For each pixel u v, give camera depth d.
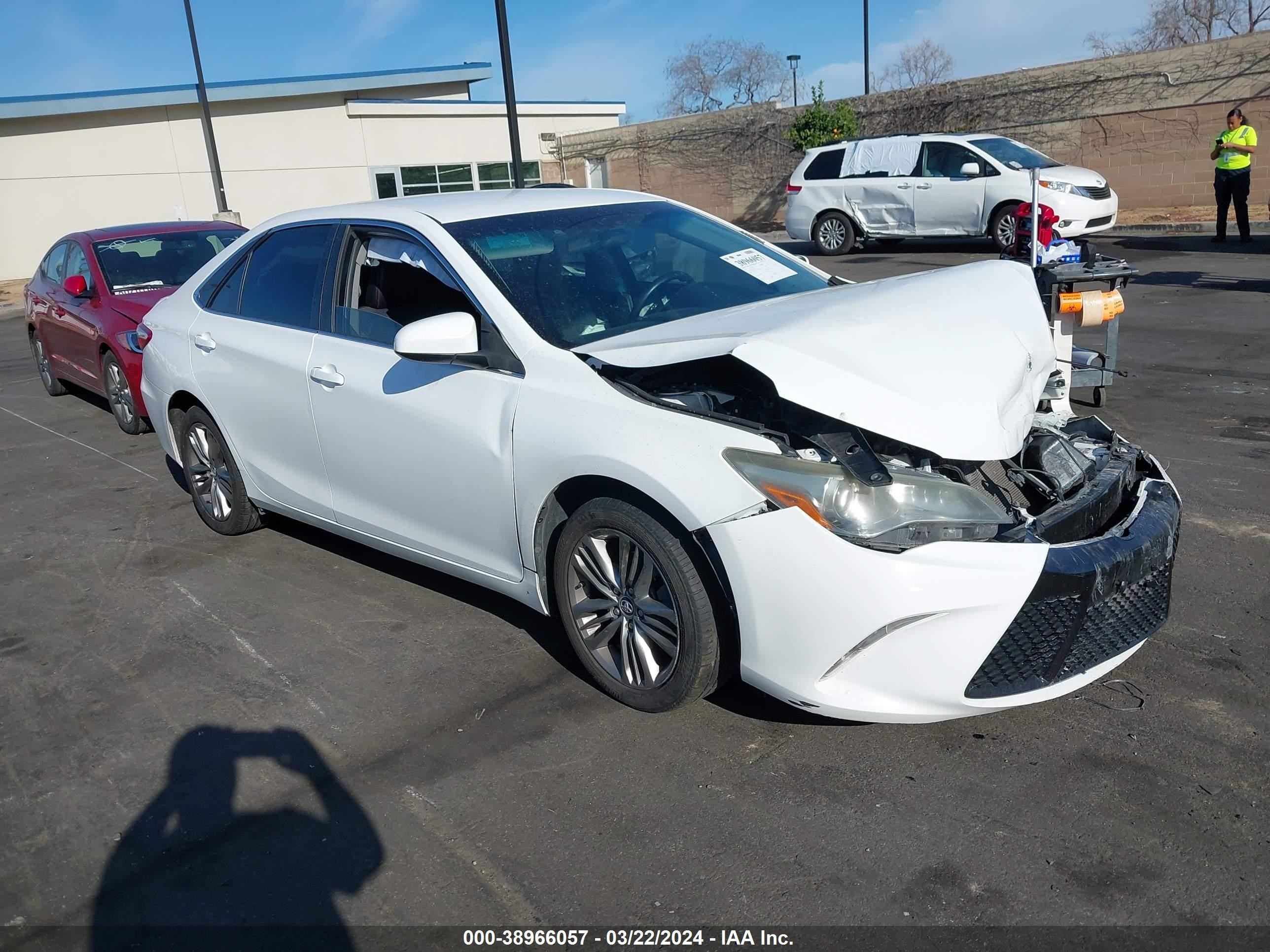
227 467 4.91
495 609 4.11
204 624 4.18
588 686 3.45
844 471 2.68
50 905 2.58
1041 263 5.94
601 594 3.26
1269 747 2.85
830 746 3.00
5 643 4.14
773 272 4.12
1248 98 17.80
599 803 2.82
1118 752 2.87
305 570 4.69
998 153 15.34
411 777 3.01
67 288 7.70
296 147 29.30
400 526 3.91
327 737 3.26
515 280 3.54
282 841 2.76
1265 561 4.02
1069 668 2.85
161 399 5.12
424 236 3.75
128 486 6.34
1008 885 2.40
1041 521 2.79
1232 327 8.48
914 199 15.91
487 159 31.38
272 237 4.58
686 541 2.93
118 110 27.62
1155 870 2.41
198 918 2.50
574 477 3.11
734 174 26.11
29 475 6.80
